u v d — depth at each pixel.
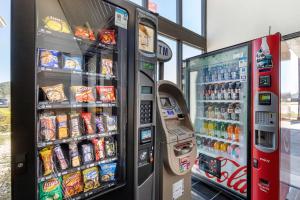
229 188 2.57
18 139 0.89
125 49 1.38
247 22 3.33
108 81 1.50
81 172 1.29
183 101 2.13
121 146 1.42
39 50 1.10
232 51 2.46
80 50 1.37
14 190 0.90
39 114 1.12
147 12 1.47
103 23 1.39
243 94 2.41
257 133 2.02
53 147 1.17
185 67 3.16
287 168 2.29
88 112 1.43
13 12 0.88
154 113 1.57
